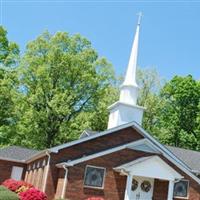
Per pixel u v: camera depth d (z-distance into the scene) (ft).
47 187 102.58
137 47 129.49
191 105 189.57
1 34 172.14
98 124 168.14
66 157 106.01
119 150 104.27
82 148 108.06
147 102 173.78
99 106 167.43
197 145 183.52
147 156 106.22
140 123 122.21
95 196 99.09
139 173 100.01
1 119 165.48
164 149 111.34
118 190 101.14
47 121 165.68
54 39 165.89
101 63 169.78
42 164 112.88
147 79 174.91
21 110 164.04
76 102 168.76
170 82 191.72
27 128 164.86
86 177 99.60
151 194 104.83
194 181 108.58
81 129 159.02
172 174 102.63
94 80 165.78
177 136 187.73
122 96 124.47
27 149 152.15
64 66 163.43
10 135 165.07
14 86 163.63
